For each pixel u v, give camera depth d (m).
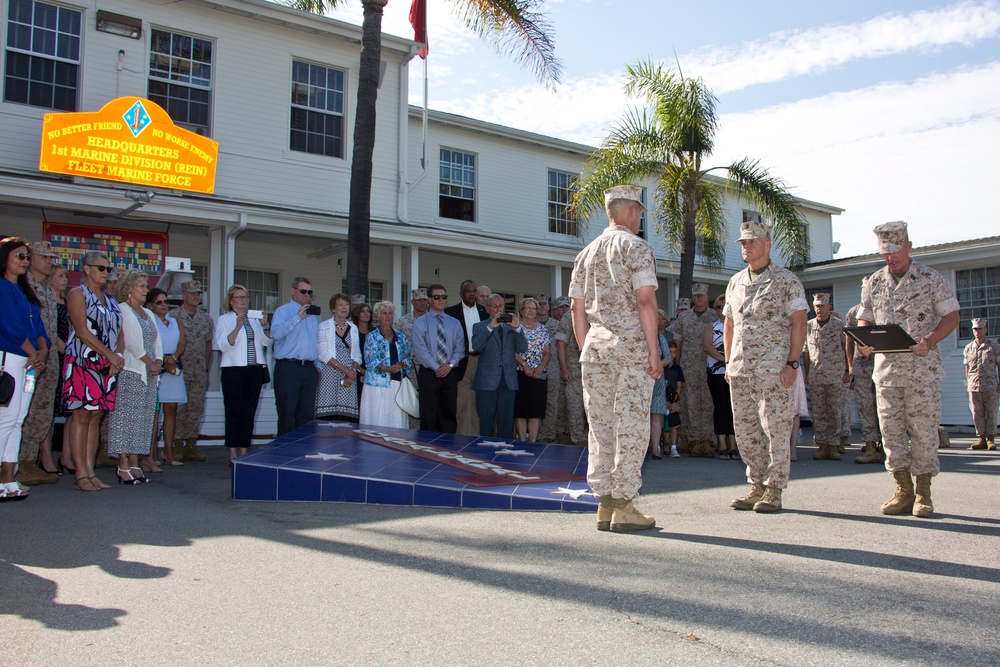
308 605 3.08
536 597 3.14
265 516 5.07
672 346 9.88
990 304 16.30
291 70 13.71
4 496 5.61
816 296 9.45
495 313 8.43
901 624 2.79
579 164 19.06
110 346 6.43
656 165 16.53
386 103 14.70
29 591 3.29
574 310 4.68
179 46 12.66
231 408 8.03
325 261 15.74
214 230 11.95
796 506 5.42
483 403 8.31
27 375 5.64
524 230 17.95
